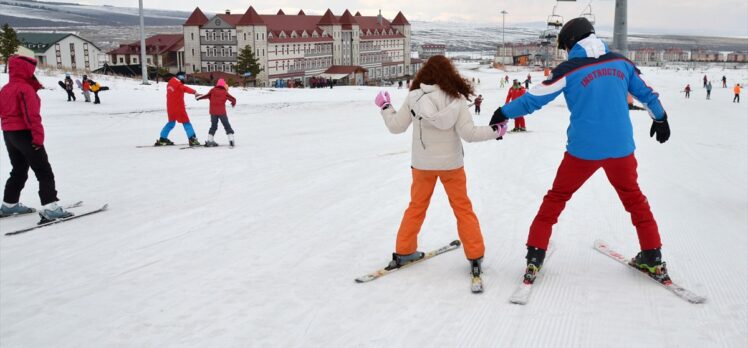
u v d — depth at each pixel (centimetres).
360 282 442
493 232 582
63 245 561
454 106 409
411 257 479
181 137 1666
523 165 1041
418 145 441
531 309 384
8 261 512
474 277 430
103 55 10719
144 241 570
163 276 466
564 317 371
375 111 2948
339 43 11125
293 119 2458
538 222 430
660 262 423
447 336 347
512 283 434
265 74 9450
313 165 1062
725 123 2245
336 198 761
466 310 386
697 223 620
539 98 398
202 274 469
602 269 460
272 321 374
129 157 1184
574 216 642
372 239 564
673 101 3838
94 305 407
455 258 497
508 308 387
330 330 359
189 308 398
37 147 624
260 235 585
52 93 2866
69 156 1197
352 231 595
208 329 363
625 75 397
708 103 3634
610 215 645
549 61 11888
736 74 9138
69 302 414
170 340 349
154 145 1395
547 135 1628
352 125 2184
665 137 420
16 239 584
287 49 9862
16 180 685
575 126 401
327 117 2591
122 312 394
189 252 531
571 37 407
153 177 939
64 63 10169
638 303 390
